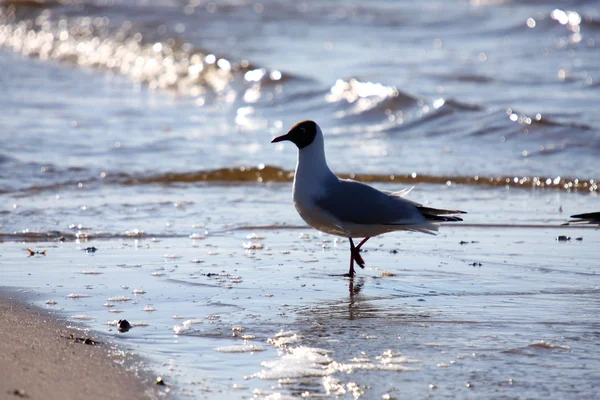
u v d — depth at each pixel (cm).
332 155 1811
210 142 1939
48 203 1400
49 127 2006
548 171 1648
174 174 1633
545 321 827
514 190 1549
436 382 663
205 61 2820
